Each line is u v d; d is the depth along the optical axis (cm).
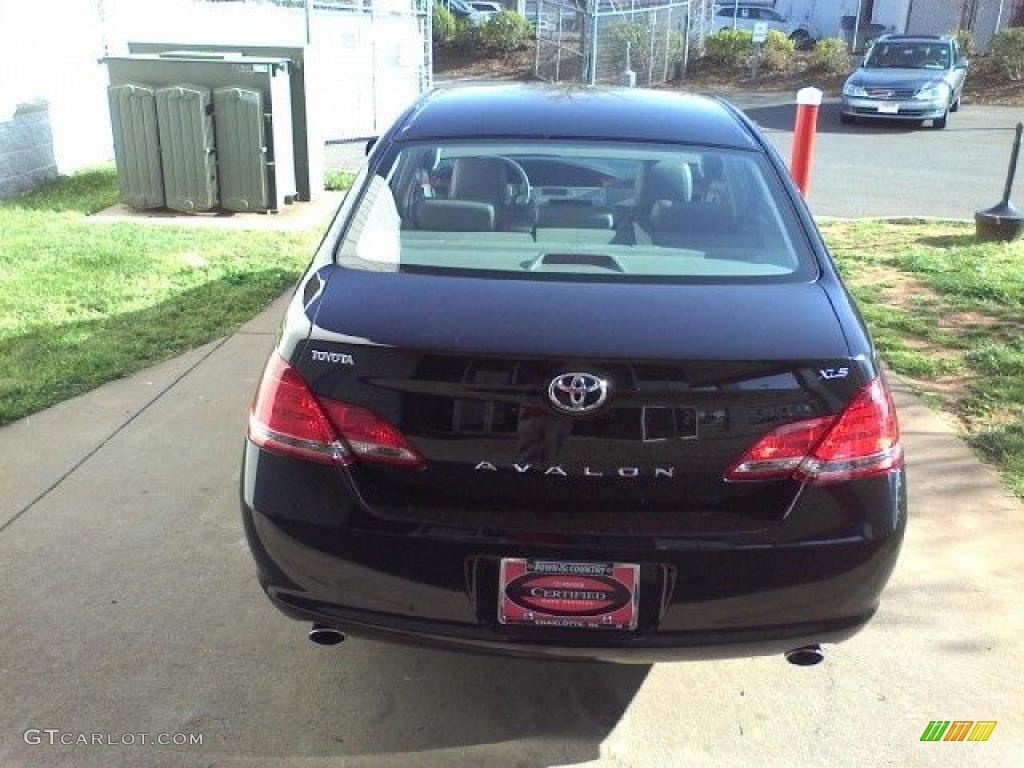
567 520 247
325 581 256
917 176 1313
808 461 249
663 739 286
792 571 248
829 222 1002
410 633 256
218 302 666
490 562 247
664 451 245
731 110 390
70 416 489
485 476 249
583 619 250
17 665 309
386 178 334
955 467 446
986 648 325
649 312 261
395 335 251
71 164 1103
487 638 251
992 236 883
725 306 268
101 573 358
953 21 2873
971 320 661
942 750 282
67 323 616
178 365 559
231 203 917
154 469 436
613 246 308
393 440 250
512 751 281
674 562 244
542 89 402
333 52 1368
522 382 243
